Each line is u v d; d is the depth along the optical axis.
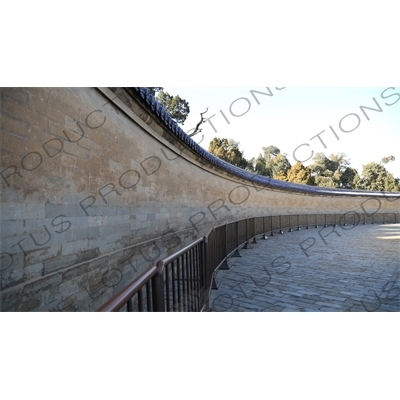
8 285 2.54
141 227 5.55
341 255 8.77
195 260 3.62
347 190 26.08
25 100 2.78
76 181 3.56
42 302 2.93
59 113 3.27
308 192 21.89
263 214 17.09
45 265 3.00
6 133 2.56
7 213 2.55
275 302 4.51
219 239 6.45
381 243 11.78
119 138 4.73
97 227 4.02
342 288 5.25
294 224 18.83
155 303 2.19
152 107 5.29
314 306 4.34
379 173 37.22
